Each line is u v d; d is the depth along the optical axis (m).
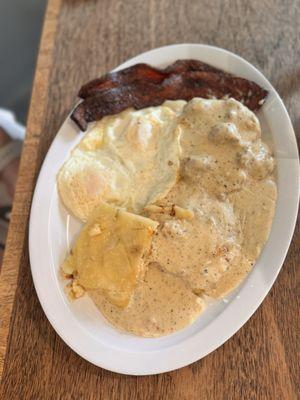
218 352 0.32
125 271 0.33
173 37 0.44
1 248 0.52
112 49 0.45
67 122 0.39
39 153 0.42
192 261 0.33
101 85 0.40
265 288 0.31
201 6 0.45
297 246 0.33
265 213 0.33
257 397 0.31
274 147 0.35
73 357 0.34
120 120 0.39
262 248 0.32
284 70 0.40
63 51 0.46
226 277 0.32
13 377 0.34
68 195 0.37
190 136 0.36
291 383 0.30
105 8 0.47
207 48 0.39
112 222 0.34
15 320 0.36
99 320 0.34
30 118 0.43
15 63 0.76
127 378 0.33
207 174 0.35
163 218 0.34
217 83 0.38
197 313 0.32
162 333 0.32
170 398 0.32
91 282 0.34
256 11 0.43
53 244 0.36
